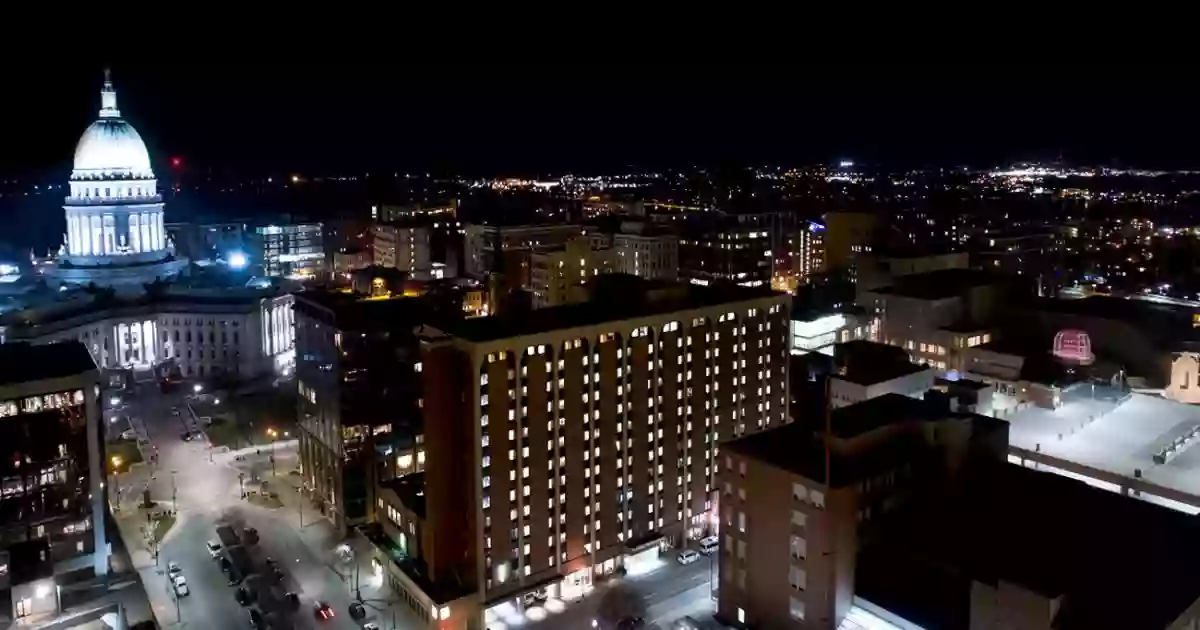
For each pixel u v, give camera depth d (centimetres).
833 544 10256
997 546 10306
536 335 12669
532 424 12812
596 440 13612
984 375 18938
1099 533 10362
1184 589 9188
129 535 15500
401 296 18688
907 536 10769
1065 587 9019
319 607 13000
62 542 13288
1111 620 8788
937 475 11556
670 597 13350
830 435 10812
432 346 12306
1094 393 17088
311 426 16438
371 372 15162
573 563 13525
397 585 13575
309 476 16788
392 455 15112
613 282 16525
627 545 14150
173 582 13688
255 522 15962
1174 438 14862
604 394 13600
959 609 9875
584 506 13588
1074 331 17675
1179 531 10369
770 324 16100
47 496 13162
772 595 11112
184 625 12744
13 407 12862
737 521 11525
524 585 13012
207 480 17838
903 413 11919
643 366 14075
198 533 15600
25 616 11219
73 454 13350
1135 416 16100
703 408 15100
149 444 19800
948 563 10069
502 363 12406
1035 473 11938
